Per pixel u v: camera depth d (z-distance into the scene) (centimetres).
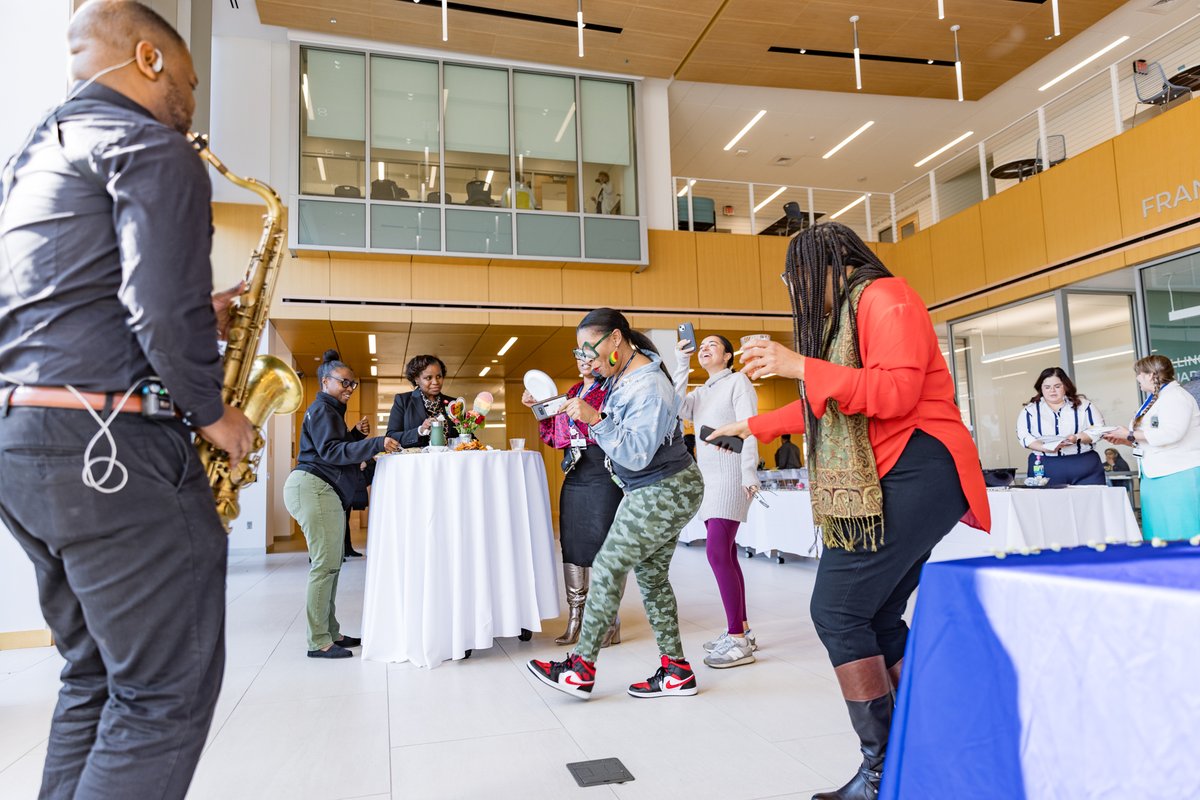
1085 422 472
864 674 159
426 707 255
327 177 871
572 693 252
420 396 414
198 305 104
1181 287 723
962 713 90
